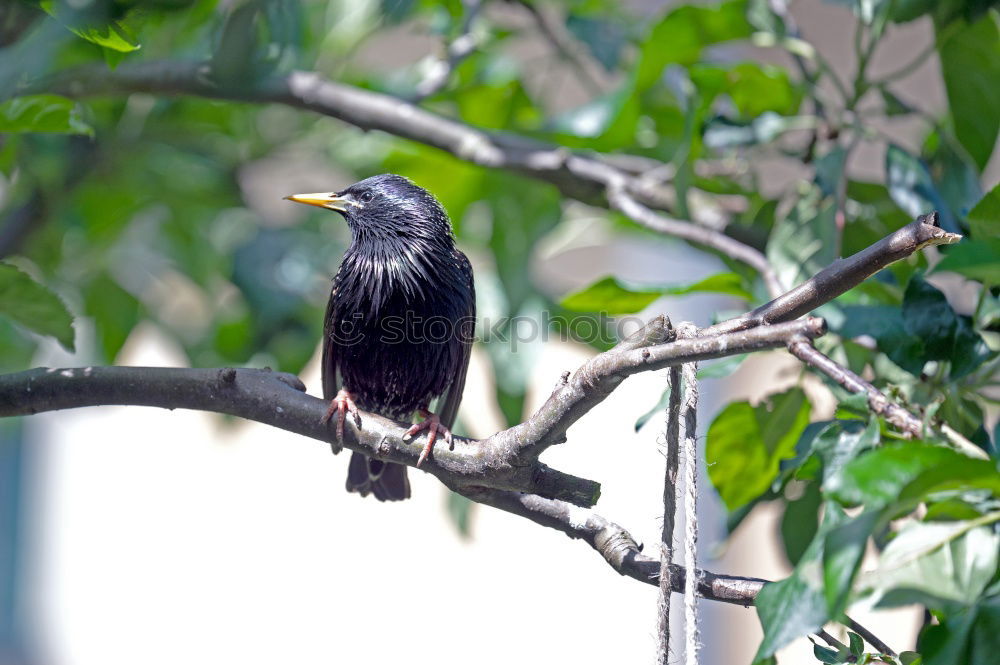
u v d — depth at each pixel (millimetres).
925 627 5562
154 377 6820
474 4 10820
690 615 5297
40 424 21328
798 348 5039
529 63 11797
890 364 7918
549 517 6988
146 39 10398
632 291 8000
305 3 11188
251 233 12344
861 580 5105
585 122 10492
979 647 4883
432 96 11789
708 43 9750
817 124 9258
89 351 13359
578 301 8180
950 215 8359
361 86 11594
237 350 12461
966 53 8773
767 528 15445
